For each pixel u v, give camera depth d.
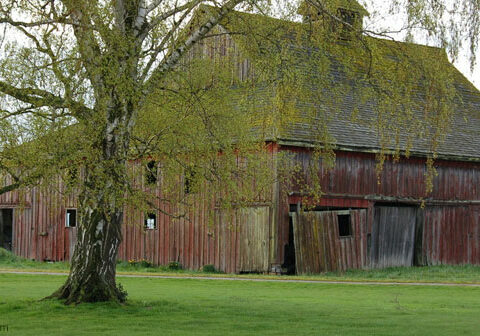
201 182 16.67
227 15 16.41
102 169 14.31
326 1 16.42
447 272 31.14
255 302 18.27
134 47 14.94
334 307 17.28
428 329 13.59
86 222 16.44
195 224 32.31
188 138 16.33
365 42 16.66
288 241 29.61
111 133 14.88
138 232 34.78
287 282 25.05
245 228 30.34
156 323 14.10
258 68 16.39
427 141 33.16
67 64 14.18
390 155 31.78
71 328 13.38
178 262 32.91
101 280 16.42
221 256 31.17
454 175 34.56
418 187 33.25
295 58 16.36
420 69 16.84
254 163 17.16
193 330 13.27
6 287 21.81
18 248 39.34
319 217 29.89
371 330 13.44
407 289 23.05
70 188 14.55
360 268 30.86
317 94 16.77
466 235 34.84
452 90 17.12
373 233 31.92
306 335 12.77
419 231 33.34
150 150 16.38
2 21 14.23
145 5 16.16
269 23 16.38
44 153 14.26
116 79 14.09
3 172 14.54
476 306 18.00
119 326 13.66
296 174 29.41
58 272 28.80
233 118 16.69
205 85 16.78
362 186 31.47
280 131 17.53
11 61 14.18
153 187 17.19
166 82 16.47
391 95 17.00
